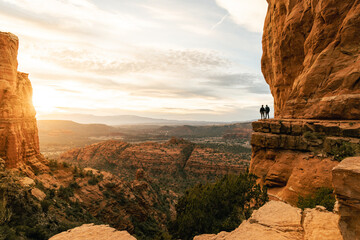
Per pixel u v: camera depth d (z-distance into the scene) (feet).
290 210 32.53
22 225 60.23
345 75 80.33
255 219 30.55
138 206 160.56
